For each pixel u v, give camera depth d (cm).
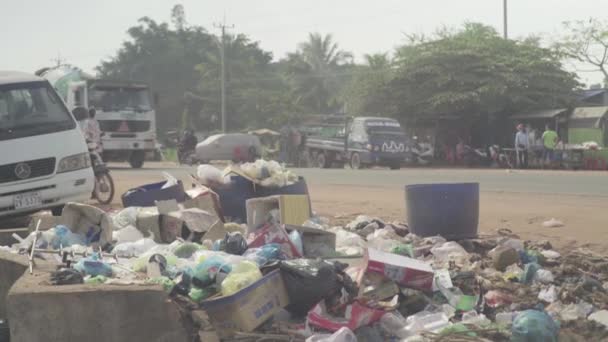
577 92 4225
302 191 1137
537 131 4038
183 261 703
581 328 603
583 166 3278
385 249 834
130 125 3181
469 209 934
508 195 1579
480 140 4322
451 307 638
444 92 4156
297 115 6531
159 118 8438
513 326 566
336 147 3738
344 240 865
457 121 4331
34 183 1136
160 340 571
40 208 1148
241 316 580
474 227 944
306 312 620
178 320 572
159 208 936
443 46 4347
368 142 3478
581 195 1547
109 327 570
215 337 562
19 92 1181
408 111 4375
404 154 3500
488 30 4812
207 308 586
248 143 3888
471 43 4347
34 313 569
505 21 5206
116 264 707
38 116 1175
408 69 4294
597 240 970
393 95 4366
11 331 571
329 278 609
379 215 1266
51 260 723
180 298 598
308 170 3022
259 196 1111
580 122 3869
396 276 647
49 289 577
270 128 6569
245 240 779
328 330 576
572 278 734
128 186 1998
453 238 928
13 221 1276
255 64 7762
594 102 4434
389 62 4662
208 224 923
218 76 7469
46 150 1149
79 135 1200
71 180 1170
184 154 4150
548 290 686
